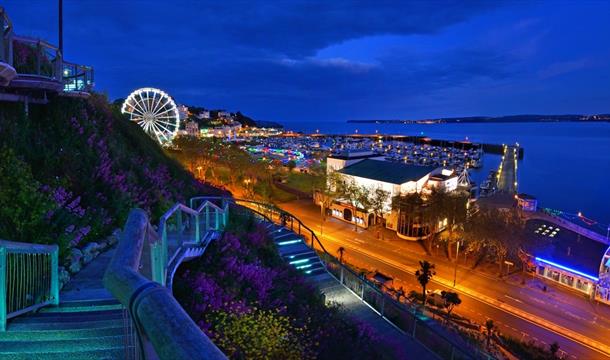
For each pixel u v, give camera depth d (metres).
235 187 84.44
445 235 58.16
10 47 9.32
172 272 8.78
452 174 74.62
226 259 11.97
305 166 128.00
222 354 1.56
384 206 67.19
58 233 8.76
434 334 17.02
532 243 50.91
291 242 20.94
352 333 13.12
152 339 1.71
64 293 7.05
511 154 191.88
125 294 2.12
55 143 12.86
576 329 37.44
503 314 39.97
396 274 49.03
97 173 12.88
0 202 8.40
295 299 12.56
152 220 13.46
